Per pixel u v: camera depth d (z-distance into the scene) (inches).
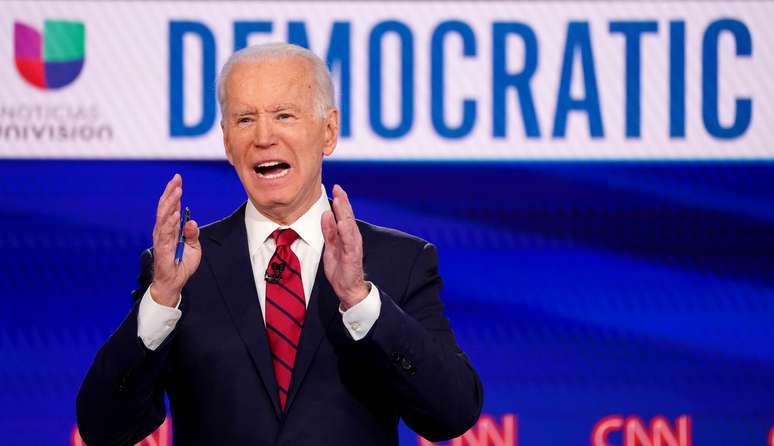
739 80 486.3
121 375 251.4
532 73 485.1
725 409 484.1
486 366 483.8
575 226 484.1
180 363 265.9
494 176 483.8
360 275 243.3
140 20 485.1
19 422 479.8
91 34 484.4
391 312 247.6
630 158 485.4
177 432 269.4
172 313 251.1
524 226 484.1
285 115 268.7
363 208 482.9
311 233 278.5
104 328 482.6
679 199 485.1
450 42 484.7
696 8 486.6
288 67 270.5
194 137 484.4
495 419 483.5
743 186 486.3
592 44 485.4
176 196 243.4
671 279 484.7
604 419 483.8
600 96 485.1
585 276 484.1
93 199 482.6
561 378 483.8
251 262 275.6
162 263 245.4
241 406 258.8
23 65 481.7
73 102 483.5
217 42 485.4
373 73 483.2
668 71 486.3
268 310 268.2
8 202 480.1
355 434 259.6
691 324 484.4
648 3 486.3
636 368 483.5
